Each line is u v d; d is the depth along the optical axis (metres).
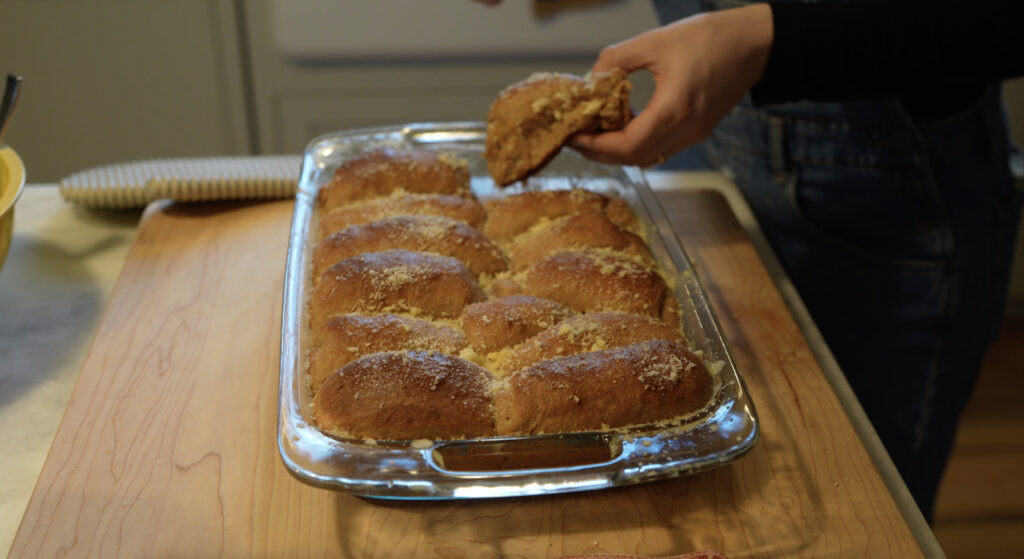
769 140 1.06
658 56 0.79
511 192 0.91
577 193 0.85
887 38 0.80
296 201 0.84
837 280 1.12
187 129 1.78
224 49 1.68
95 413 0.67
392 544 0.57
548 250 0.78
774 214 1.12
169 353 0.74
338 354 0.62
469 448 0.55
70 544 0.56
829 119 1.01
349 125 1.82
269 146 1.84
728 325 0.81
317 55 1.71
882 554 0.57
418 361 0.59
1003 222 1.09
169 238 0.92
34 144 1.75
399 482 0.51
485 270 0.77
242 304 0.82
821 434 0.67
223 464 0.63
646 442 0.55
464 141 0.98
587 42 1.70
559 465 0.58
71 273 0.88
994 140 1.04
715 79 0.79
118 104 1.72
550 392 0.58
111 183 0.96
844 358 1.14
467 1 1.65
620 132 0.80
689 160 1.25
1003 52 0.80
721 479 0.63
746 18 0.80
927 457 1.15
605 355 0.61
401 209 0.82
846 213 1.07
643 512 0.60
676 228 0.97
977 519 1.58
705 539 0.58
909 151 0.99
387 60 1.72
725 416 0.57
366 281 0.69
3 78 1.66
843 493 0.62
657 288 0.72
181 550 0.56
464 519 0.59
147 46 1.66
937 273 1.07
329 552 0.56
